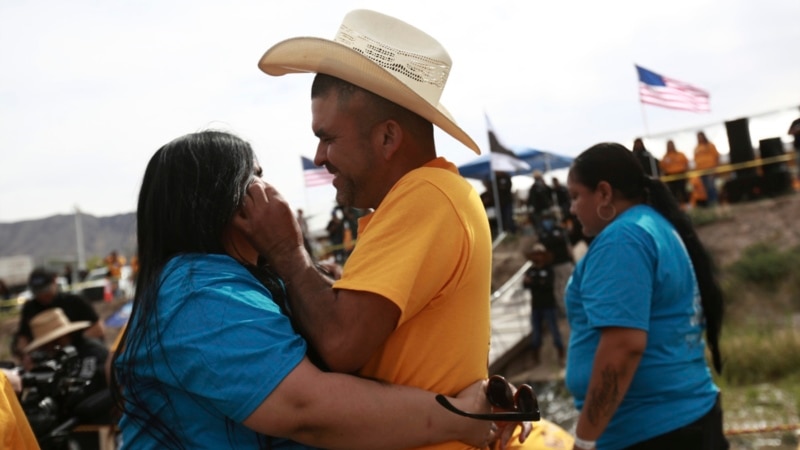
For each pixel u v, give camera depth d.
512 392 2.04
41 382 3.30
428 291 1.93
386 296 1.84
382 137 2.06
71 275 28.28
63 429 3.41
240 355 1.79
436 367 1.97
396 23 2.14
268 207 1.98
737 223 17.28
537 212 14.79
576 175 3.58
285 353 1.81
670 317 3.30
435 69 2.12
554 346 14.17
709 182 18.36
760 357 10.43
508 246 16.56
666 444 3.26
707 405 3.36
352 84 2.04
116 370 1.97
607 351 3.18
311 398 1.78
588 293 3.26
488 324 2.14
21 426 2.22
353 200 2.12
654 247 3.26
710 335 3.65
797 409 8.45
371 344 1.86
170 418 1.88
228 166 2.01
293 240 1.98
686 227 3.56
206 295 1.86
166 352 1.83
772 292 14.85
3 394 2.15
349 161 2.07
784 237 16.31
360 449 1.84
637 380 3.28
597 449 3.41
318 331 1.88
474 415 1.93
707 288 3.57
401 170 2.09
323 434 1.81
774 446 7.33
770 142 17.27
